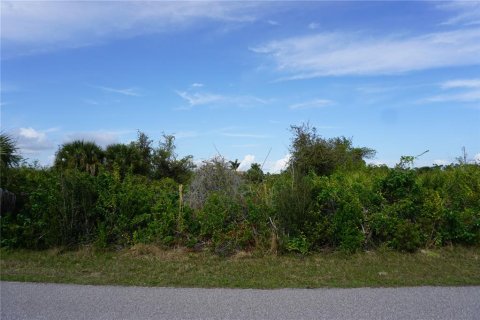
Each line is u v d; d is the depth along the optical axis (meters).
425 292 7.19
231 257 10.18
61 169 12.32
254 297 6.86
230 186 12.10
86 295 6.93
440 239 10.77
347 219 10.65
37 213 11.06
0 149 11.86
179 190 11.95
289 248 10.34
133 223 11.01
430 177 12.27
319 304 6.47
